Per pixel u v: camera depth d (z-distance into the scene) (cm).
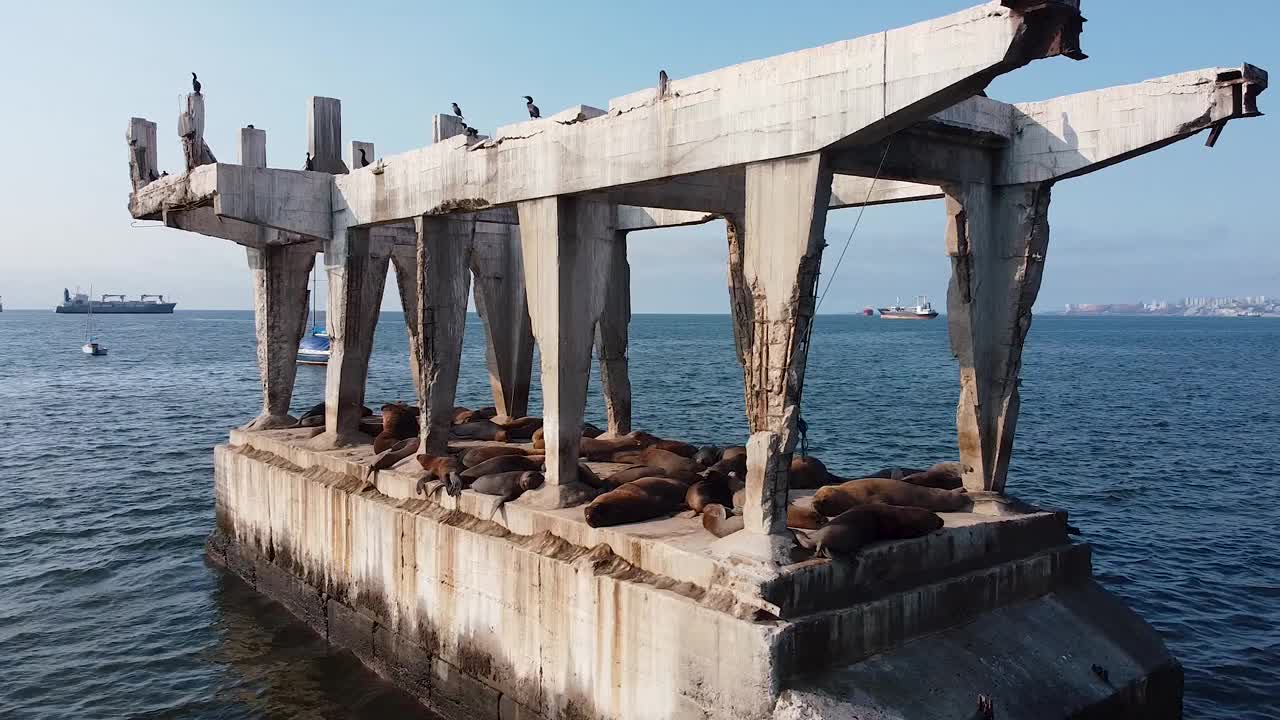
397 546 1542
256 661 1639
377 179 1794
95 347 9700
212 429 4228
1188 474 3036
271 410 2245
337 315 1939
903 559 1128
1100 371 8025
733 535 1108
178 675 1583
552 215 1380
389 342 12669
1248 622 1717
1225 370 8225
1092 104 1220
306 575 1811
